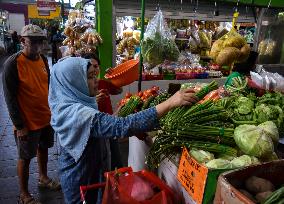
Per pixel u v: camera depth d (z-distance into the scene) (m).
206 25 4.29
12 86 2.60
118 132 1.41
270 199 1.02
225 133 1.51
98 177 1.77
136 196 1.46
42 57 2.98
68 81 1.59
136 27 5.13
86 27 3.56
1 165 3.84
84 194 1.64
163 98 2.20
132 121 1.42
